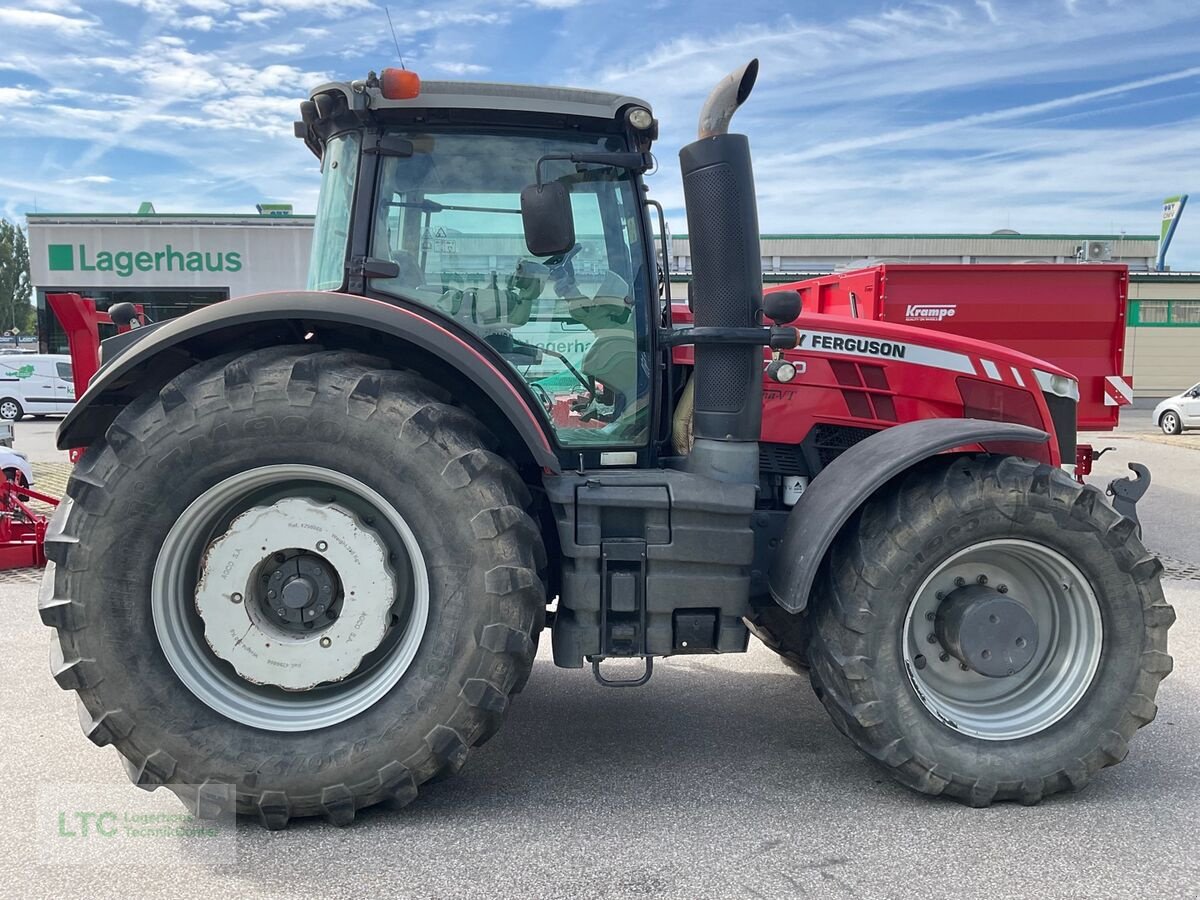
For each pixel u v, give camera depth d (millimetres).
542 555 2676
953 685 2926
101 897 2203
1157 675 2803
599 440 3104
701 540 2730
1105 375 7445
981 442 2793
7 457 7145
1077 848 2475
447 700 2543
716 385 2859
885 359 3578
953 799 2768
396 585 2645
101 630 2492
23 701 3572
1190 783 2914
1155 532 8047
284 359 2570
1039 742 2752
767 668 4176
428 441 2541
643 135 3080
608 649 2732
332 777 2514
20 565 6098
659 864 2369
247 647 2602
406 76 2703
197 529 2605
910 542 2686
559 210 2596
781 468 3543
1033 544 2791
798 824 2607
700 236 2855
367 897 2207
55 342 20609
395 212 2979
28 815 2635
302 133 3312
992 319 7309
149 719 2506
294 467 2566
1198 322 26703
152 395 2617
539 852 2430
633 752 3156
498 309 3027
